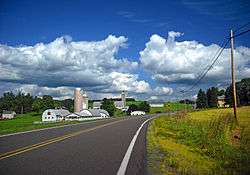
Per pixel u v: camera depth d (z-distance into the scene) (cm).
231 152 1545
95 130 2756
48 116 13450
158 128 3359
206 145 1816
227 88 14288
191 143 1981
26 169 909
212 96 15638
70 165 981
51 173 859
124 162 1055
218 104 16400
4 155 1174
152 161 1137
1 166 952
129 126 3588
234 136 2633
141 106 17725
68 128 3064
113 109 16175
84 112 13325
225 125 2875
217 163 1266
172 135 2528
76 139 1855
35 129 2892
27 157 1134
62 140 1783
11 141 1705
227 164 1211
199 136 2270
